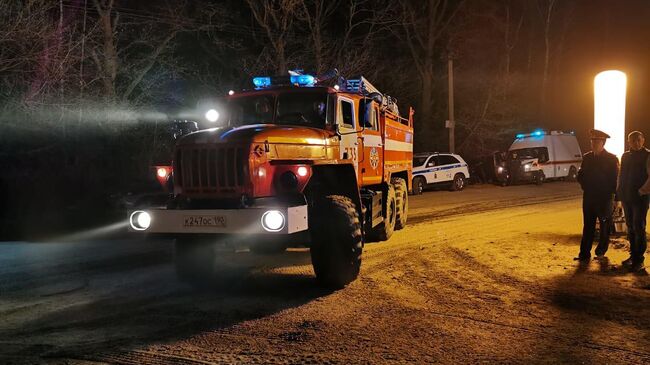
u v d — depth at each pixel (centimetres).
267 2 2367
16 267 939
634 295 691
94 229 1459
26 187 1856
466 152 3453
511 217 1516
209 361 496
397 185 1270
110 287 788
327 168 780
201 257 791
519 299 681
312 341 543
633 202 816
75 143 1941
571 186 2792
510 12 3791
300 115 853
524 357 495
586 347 518
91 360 504
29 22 1544
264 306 673
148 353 519
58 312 662
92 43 1977
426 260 927
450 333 561
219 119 906
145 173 2009
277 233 643
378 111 1048
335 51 2575
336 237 715
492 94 3462
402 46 3503
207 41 2494
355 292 729
